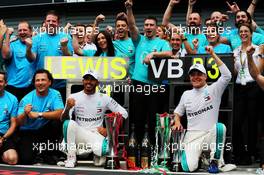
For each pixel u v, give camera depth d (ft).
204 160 16.29
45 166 16.48
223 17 20.03
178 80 17.33
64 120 17.06
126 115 17.03
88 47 19.97
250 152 17.60
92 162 17.62
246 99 17.53
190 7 20.75
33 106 17.37
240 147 17.54
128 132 17.10
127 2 18.22
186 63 17.31
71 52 19.72
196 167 15.62
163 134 16.39
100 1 29.60
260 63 17.13
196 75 16.21
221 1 27.40
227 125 16.87
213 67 17.04
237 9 20.43
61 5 30.53
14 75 19.35
